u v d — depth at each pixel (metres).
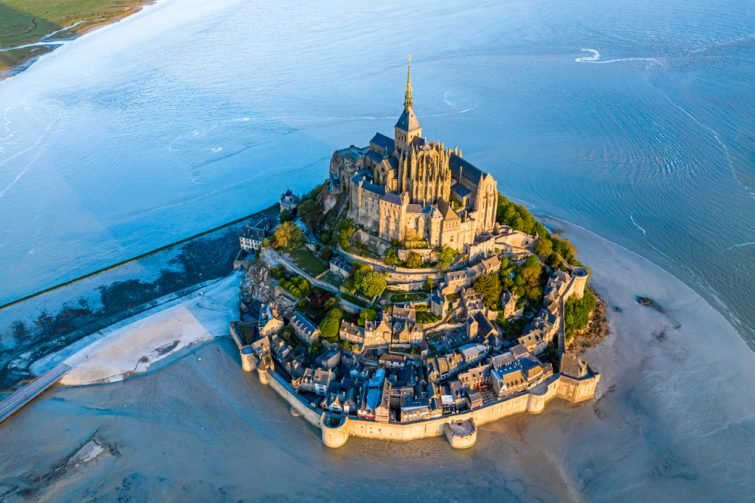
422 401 198.62
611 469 187.88
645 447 195.00
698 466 188.38
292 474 187.12
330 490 181.75
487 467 188.50
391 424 194.62
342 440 195.62
